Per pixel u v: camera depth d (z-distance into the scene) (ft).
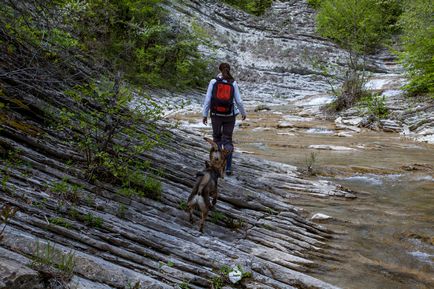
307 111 58.70
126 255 11.98
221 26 97.50
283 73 87.66
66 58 19.62
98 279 9.81
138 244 13.10
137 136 20.04
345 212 19.93
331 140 39.78
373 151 34.71
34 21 18.78
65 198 14.42
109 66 26.07
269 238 15.96
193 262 12.80
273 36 98.43
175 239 13.76
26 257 9.35
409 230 17.54
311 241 16.26
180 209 16.83
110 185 16.55
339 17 89.20
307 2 122.01
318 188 22.95
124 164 17.28
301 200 21.43
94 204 14.73
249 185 22.08
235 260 13.28
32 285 8.06
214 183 16.03
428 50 52.70
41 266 8.94
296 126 46.91
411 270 14.29
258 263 13.28
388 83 69.77
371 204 21.13
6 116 18.01
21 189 13.80
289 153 33.19
